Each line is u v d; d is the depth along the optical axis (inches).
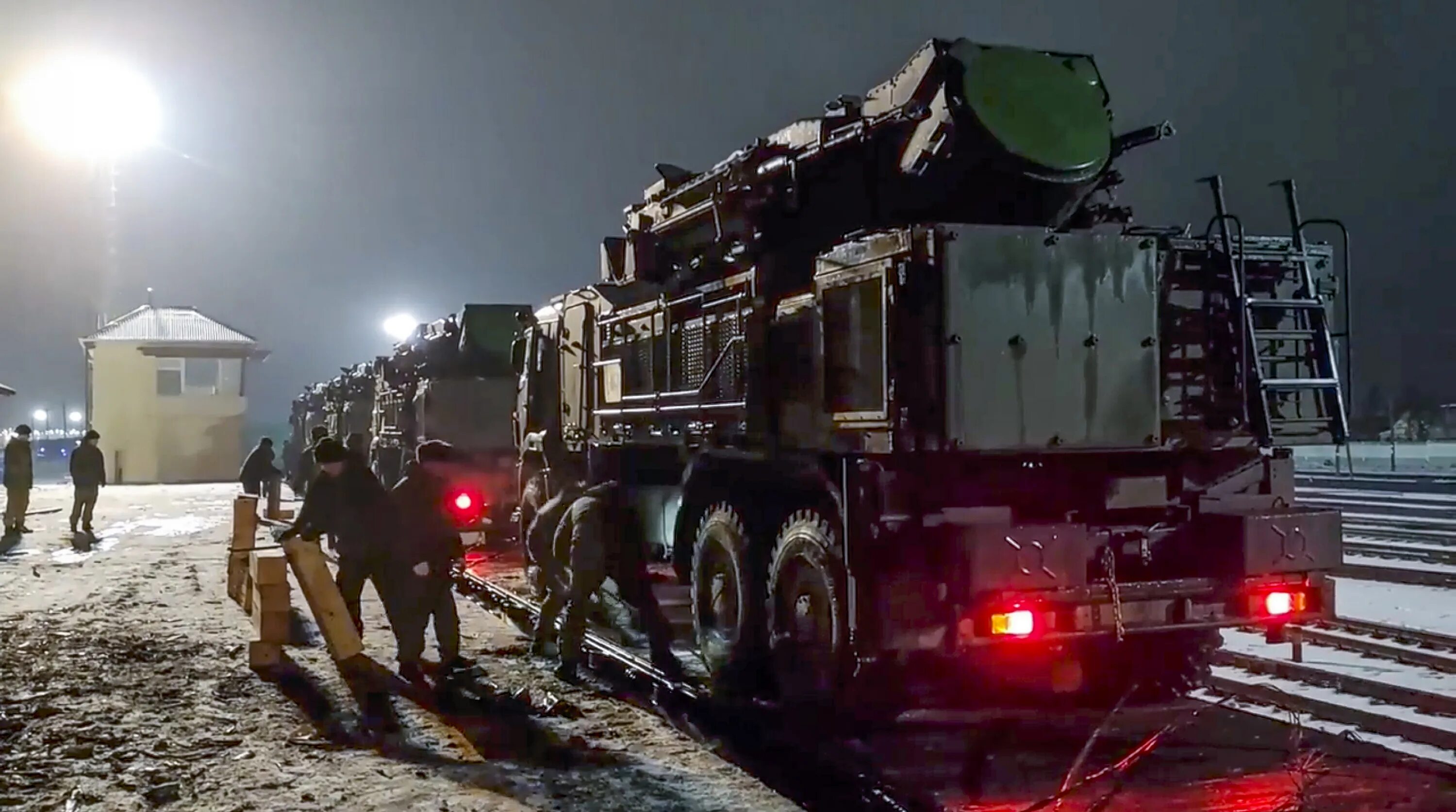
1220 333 292.2
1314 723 299.1
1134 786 247.9
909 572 267.6
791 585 309.1
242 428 2101.4
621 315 424.8
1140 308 276.7
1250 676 357.1
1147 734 289.7
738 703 322.0
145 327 2084.2
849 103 320.2
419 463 354.6
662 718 306.2
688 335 371.6
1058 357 268.8
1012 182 299.1
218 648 391.2
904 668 296.8
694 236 391.2
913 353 264.8
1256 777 253.8
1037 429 266.4
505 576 593.9
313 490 371.2
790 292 328.2
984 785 252.4
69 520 952.3
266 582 365.4
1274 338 294.2
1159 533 285.6
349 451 371.9
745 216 339.9
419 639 349.1
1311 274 303.1
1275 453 298.0
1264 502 294.7
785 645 308.7
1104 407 272.2
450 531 357.1
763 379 325.1
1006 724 302.2
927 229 263.0
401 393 848.9
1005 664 325.4
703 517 362.3
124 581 574.2
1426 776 251.6
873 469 271.6
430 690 334.3
